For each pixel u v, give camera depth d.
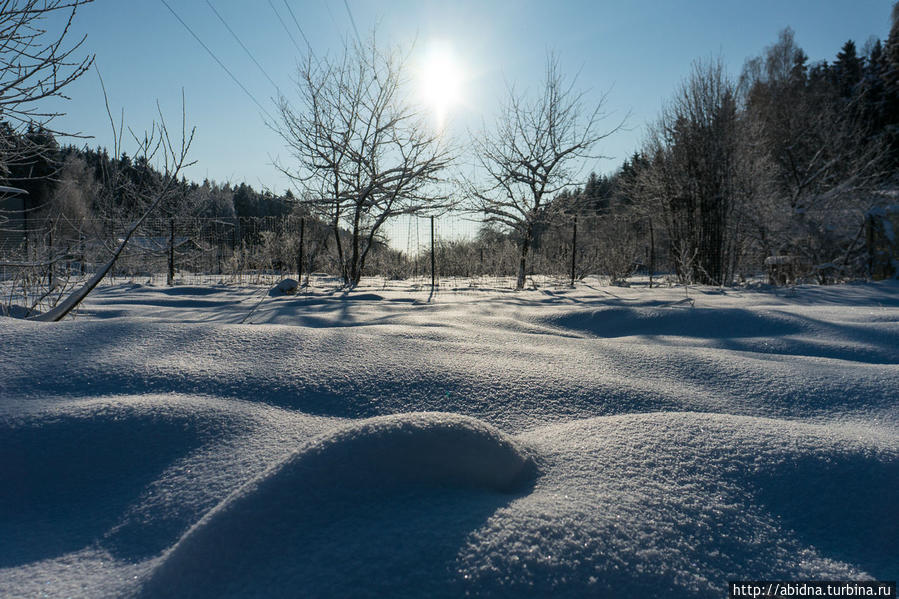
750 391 2.01
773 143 18.61
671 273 14.85
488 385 1.79
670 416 1.40
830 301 6.37
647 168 15.09
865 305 5.88
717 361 2.31
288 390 1.65
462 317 4.13
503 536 0.86
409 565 0.80
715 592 0.82
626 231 14.65
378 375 1.80
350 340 2.19
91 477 1.16
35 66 2.79
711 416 1.40
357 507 0.93
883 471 1.14
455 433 1.06
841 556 0.94
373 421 1.08
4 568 0.89
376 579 0.78
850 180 13.58
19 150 3.31
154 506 1.06
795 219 12.04
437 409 1.62
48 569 0.89
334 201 11.62
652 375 2.14
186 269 13.91
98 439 1.25
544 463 1.17
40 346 1.79
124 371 1.67
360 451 1.00
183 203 10.27
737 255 12.48
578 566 0.82
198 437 1.30
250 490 0.93
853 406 1.84
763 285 10.03
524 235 12.29
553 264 14.41
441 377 1.82
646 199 14.80
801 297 6.89
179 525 1.01
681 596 0.80
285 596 0.76
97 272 3.27
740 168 12.48
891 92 26.42
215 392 1.60
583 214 13.48
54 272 3.92
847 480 1.12
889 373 2.07
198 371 1.72
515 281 12.77
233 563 0.82
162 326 2.14
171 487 1.12
